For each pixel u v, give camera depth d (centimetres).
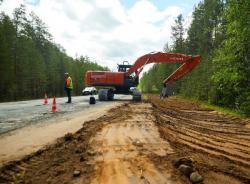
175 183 551
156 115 1673
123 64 3366
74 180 574
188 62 2952
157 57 3023
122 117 1491
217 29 4341
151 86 12400
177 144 927
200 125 1580
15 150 823
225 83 2622
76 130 1152
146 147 809
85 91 6225
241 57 2419
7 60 5128
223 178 614
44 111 1975
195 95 4150
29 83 6531
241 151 962
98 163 661
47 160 723
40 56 7206
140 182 551
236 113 2283
